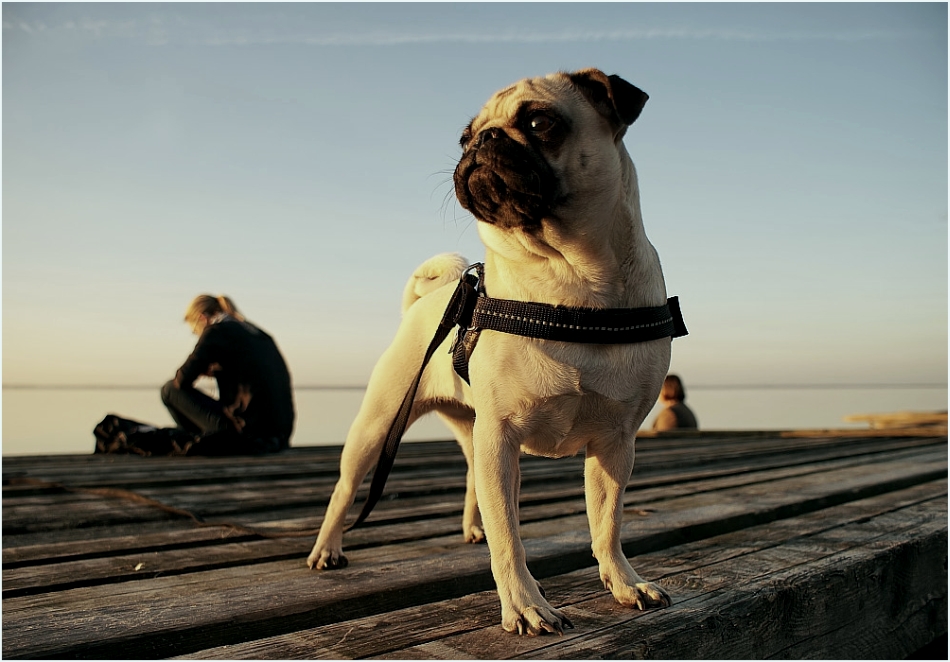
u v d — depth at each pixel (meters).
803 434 3.04
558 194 0.72
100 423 2.18
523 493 1.44
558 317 0.72
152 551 0.98
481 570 0.86
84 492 1.39
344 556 0.90
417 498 1.39
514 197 0.70
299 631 0.69
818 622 0.82
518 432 0.74
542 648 0.64
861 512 1.20
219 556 0.94
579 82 0.77
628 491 1.43
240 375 2.12
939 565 1.03
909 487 1.53
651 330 0.74
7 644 0.66
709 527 1.09
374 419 0.92
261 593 0.79
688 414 3.35
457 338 0.81
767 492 1.39
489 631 0.68
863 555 0.90
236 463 1.88
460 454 2.15
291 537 1.04
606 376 0.73
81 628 0.69
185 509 1.20
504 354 0.73
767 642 0.76
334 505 0.91
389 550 0.98
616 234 0.74
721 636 0.72
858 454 2.18
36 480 1.45
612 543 0.77
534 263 0.75
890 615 0.92
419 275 1.00
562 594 0.78
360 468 0.91
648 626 0.69
